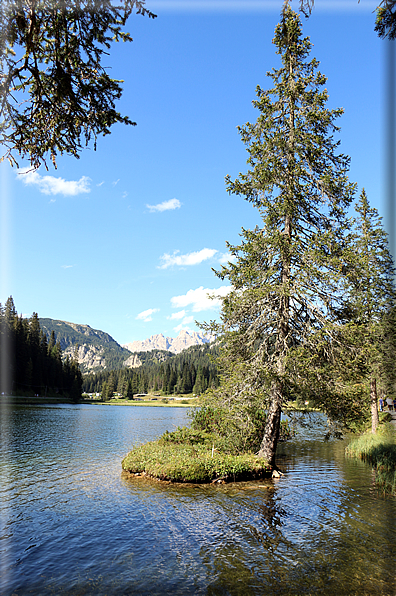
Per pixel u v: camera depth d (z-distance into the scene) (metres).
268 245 16.42
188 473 15.41
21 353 110.19
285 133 17.06
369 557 8.33
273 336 17.28
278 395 15.70
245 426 16.47
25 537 9.55
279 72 17.75
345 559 8.22
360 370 14.66
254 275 16.03
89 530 10.04
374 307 20.47
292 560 8.19
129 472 17.50
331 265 14.93
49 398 112.44
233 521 10.76
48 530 10.04
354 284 15.38
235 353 17.42
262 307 16.72
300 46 17.03
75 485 15.05
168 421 54.91
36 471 17.88
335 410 15.09
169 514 11.38
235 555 8.46
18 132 5.59
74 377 142.00
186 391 194.00
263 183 16.52
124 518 11.02
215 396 16.83
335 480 16.03
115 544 9.09
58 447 26.16
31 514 11.40
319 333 14.69
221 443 19.39
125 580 7.26
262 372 15.09
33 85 5.37
